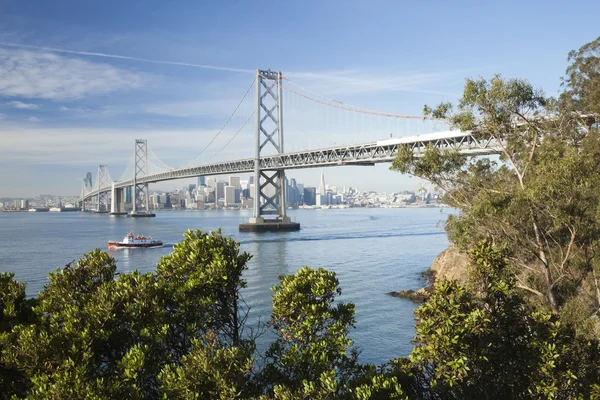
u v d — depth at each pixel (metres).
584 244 25.34
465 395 13.86
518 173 27.94
